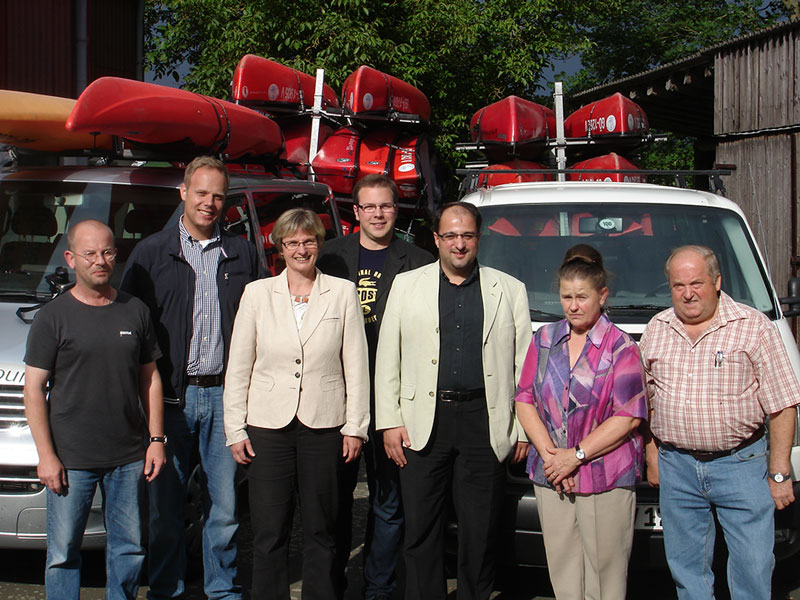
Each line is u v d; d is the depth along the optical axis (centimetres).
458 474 391
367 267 436
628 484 359
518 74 1424
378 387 399
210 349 407
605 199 525
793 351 459
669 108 1446
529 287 488
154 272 405
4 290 487
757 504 354
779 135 976
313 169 836
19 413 414
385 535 422
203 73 1320
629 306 476
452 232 380
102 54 1151
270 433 386
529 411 374
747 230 519
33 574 471
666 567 407
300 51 1327
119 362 373
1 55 1001
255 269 430
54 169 546
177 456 406
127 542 385
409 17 1371
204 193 402
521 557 413
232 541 415
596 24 2180
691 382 358
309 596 392
